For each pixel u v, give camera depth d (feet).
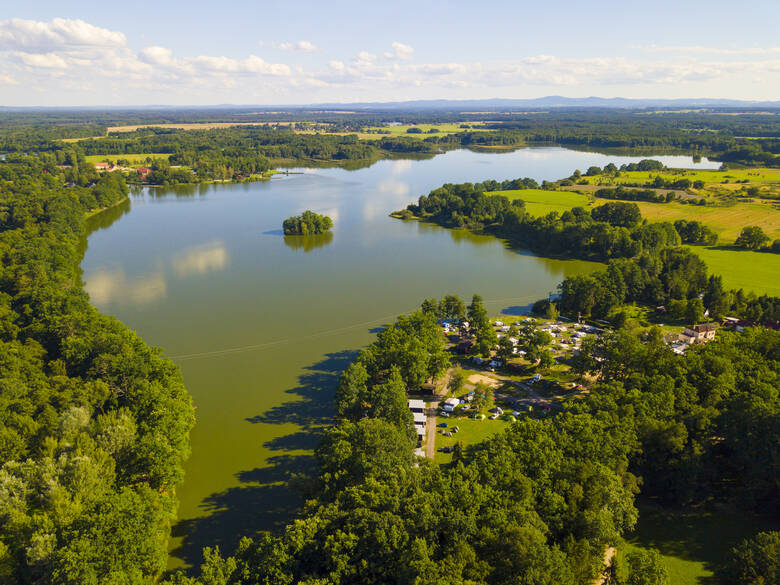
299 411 535.19
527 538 277.44
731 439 395.75
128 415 435.12
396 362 558.97
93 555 284.41
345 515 309.63
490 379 593.83
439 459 451.53
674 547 351.25
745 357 501.15
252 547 304.71
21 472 346.54
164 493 393.91
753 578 289.94
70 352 523.70
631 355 540.11
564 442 375.86
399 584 270.67
